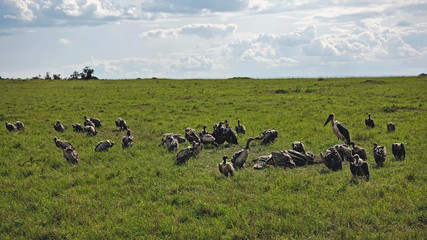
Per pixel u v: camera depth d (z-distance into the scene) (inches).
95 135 767.7
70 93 1638.8
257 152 600.1
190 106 1176.8
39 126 884.6
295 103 1160.2
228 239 309.7
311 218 334.0
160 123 892.6
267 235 314.5
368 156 543.8
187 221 346.0
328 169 487.8
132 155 600.1
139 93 1579.7
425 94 1256.8
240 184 430.0
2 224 350.6
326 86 1625.2
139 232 327.0
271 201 374.3
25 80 2431.1
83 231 333.7
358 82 1734.7
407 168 470.9
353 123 815.1
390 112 957.8
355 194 384.5
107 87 1894.7
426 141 614.9
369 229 313.9
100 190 431.8
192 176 468.4
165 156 581.9
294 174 463.5
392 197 369.4
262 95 1405.0
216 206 366.9
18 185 456.4
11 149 645.3
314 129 759.1
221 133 660.1
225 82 2046.0
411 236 297.7
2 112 1112.8
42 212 374.6
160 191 420.8
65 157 557.6
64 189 445.1
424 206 346.6
